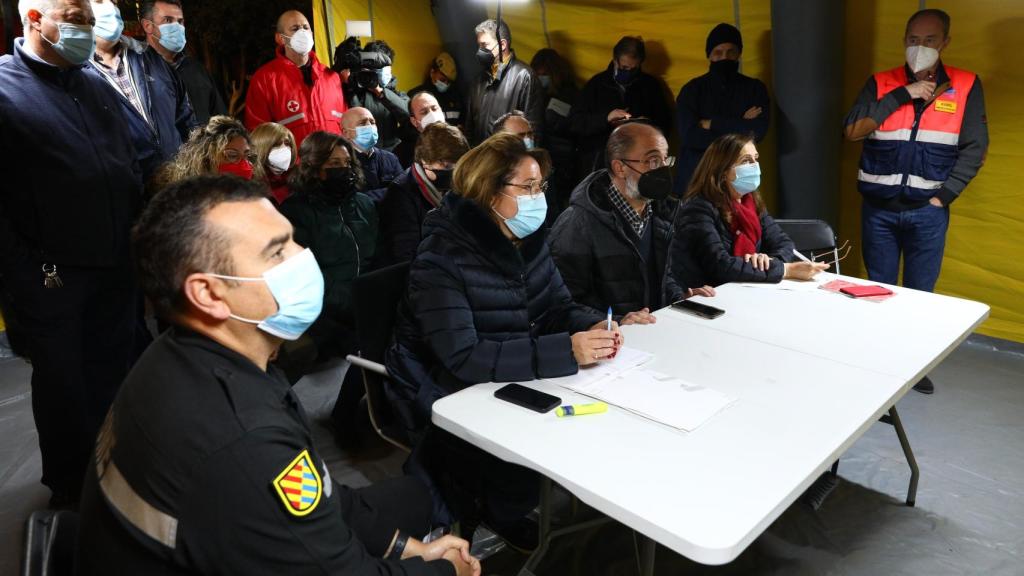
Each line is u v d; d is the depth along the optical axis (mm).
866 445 2721
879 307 2238
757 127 3855
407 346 1937
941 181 3305
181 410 960
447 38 5500
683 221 2783
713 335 1967
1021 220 3553
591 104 4496
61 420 2250
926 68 3211
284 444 1013
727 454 1312
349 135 3670
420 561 1211
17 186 2084
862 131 3385
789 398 1555
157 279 1022
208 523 944
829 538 2178
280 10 5902
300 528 1006
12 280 2123
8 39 3400
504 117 3664
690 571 2018
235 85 6250
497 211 1888
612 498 1171
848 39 3881
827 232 3027
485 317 1875
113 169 2244
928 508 2324
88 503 1000
